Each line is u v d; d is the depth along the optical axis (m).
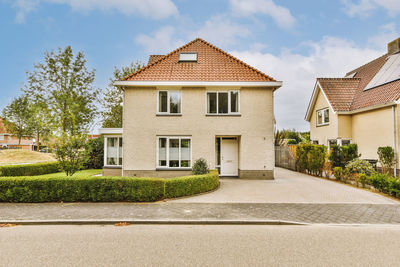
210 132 13.05
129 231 5.58
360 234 5.38
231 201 8.20
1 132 53.72
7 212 6.88
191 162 12.97
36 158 29.64
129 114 13.05
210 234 5.38
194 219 6.25
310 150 14.48
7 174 13.85
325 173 13.56
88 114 20.78
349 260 4.13
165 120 13.05
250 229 5.74
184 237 5.18
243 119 13.08
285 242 4.90
